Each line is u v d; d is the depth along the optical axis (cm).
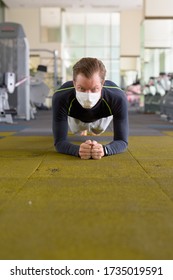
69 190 155
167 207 131
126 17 1586
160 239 102
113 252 94
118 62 1703
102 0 1391
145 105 1059
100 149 229
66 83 243
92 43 1728
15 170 198
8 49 697
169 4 1004
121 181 172
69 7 1488
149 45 1041
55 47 1523
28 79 714
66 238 103
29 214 124
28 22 1514
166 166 209
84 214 123
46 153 258
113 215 122
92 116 246
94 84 205
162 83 938
